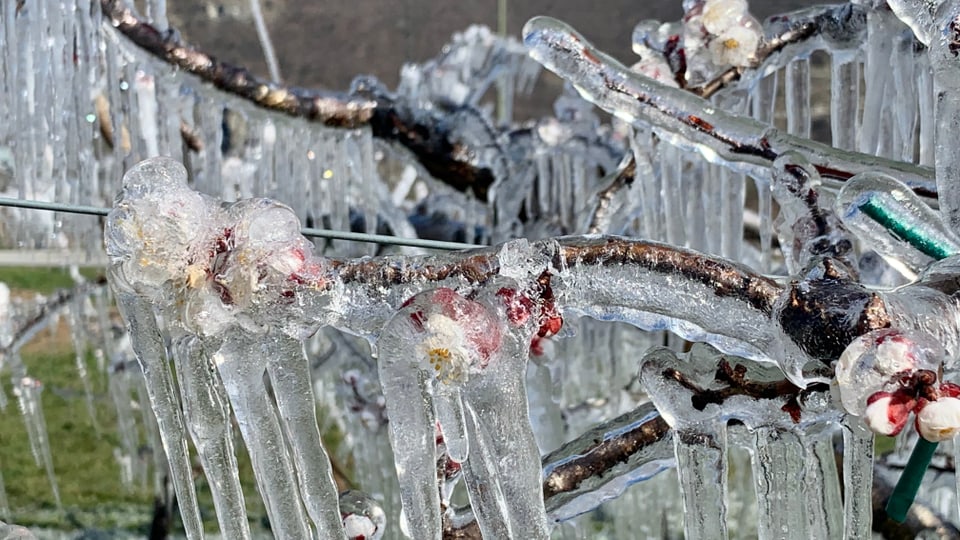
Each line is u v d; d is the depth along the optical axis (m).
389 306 0.87
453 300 0.84
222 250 0.86
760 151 1.00
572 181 1.76
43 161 1.44
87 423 1.96
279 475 0.87
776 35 1.15
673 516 1.45
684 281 0.87
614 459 0.94
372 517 0.96
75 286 1.92
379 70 3.39
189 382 0.87
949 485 1.12
